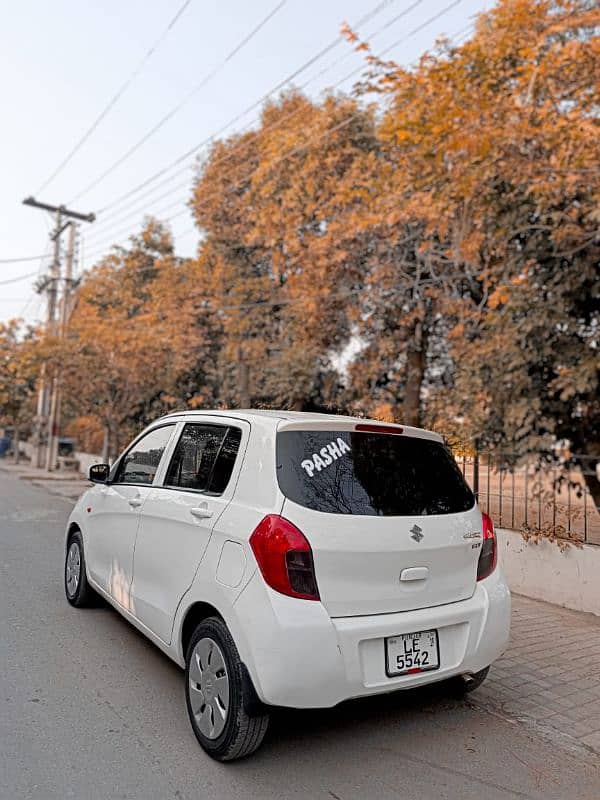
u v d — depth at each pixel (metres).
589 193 7.96
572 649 5.33
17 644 4.91
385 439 3.77
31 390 32.91
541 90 7.92
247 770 3.24
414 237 12.02
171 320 20.69
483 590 3.78
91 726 3.63
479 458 7.63
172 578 3.84
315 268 13.68
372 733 3.75
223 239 20.20
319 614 3.09
